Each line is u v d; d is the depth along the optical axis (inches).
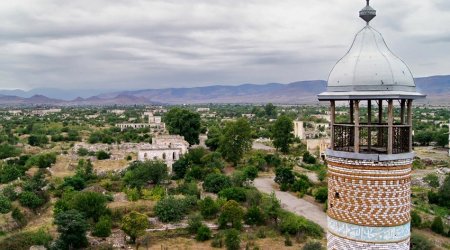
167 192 3115.2
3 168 3661.4
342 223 601.9
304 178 3597.4
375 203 577.6
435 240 2362.2
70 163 4372.5
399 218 580.4
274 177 3875.5
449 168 4357.8
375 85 578.9
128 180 3339.1
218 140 4990.2
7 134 6574.8
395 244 578.2
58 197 3056.1
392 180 574.6
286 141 5068.9
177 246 2235.5
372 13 625.0
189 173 3585.1
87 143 5930.1
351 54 621.0
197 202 2819.9
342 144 633.6
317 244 2017.7
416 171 4229.8
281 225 2477.9
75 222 2122.3
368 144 629.0
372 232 579.5
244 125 4340.6
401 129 604.4
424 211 2925.7
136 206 2743.6
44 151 5172.2
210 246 2241.6
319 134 6619.1
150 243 2282.2
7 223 2421.3
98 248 2161.7
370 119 680.4
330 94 608.1
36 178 3351.4
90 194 2529.5
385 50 614.5
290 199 3139.8
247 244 2194.9
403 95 570.9
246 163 4419.3
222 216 2479.1
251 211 2591.0
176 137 4817.9
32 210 2755.9
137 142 5876.0
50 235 2260.1
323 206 2908.5
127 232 2253.9
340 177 603.8
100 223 2319.1
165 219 2578.7
